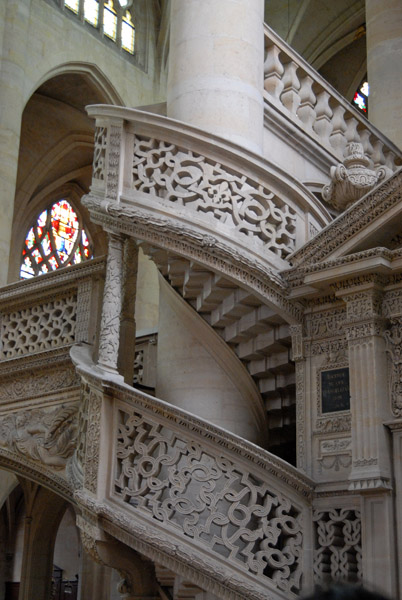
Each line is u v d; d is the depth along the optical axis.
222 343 8.33
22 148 25.30
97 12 23.56
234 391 8.35
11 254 25.36
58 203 27.12
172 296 8.60
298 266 7.52
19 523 22.25
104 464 7.09
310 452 7.39
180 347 8.49
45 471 8.67
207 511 7.45
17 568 21.97
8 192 18.27
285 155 9.32
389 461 6.79
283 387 8.30
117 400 7.23
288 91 9.60
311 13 25.52
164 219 7.54
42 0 21.59
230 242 7.59
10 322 9.63
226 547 6.82
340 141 10.00
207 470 6.85
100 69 23.09
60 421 8.63
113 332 7.59
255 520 7.26
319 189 9.61
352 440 6.91
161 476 7.66
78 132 25.45
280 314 7.69
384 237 7.26
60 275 9.15
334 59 27.12
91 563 17.00
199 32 8.87
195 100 8.67
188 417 6.89
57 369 8.92
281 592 6.63
